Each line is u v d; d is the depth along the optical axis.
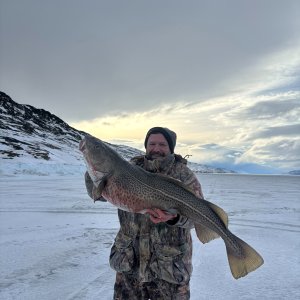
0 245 4.56
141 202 1.78
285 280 3.34
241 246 1.73
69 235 5.22
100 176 1.81
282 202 10.06
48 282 3.22
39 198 10.48
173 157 1.95
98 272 3.51
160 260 1.82
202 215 1.78
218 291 3.06
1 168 30.48
